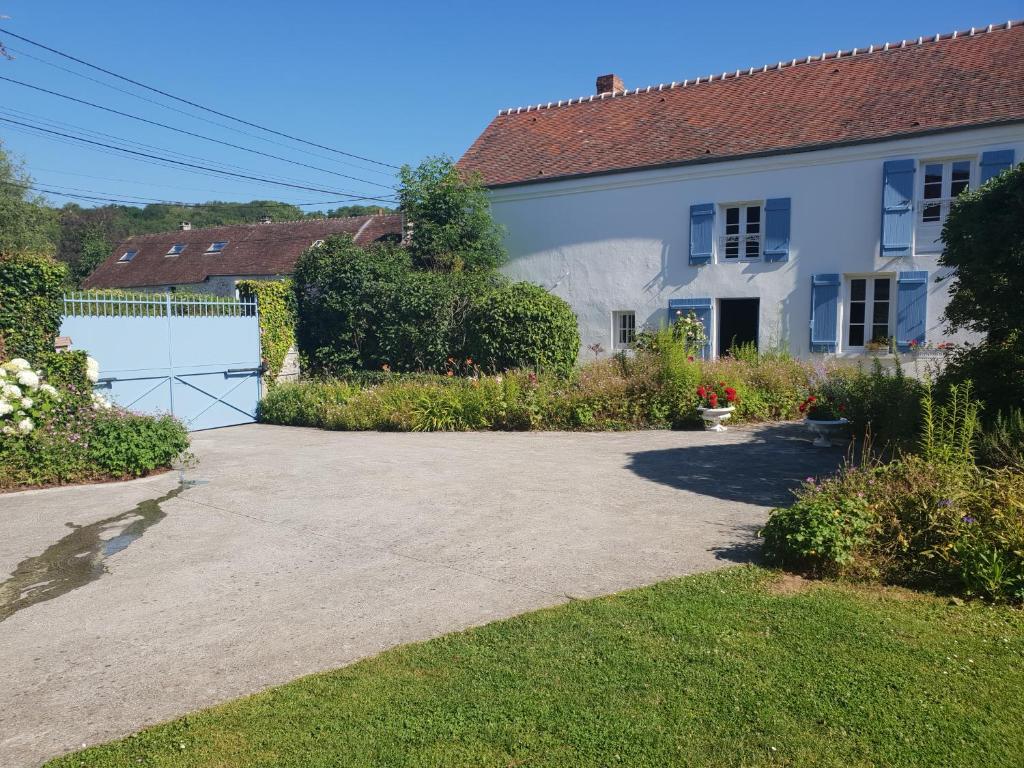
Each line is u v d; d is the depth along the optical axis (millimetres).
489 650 3945
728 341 17578
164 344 13578
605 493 7566
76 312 12266
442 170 19000
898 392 9555
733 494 7348
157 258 34562
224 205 63188
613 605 4492
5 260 10578
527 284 16375
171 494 8125
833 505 5246
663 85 20609
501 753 3031
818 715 3217
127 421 9477
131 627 4551
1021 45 15695
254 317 15266
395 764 2977
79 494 8164
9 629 4582
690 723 3189
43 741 3309
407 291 16312
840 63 18047
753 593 4648
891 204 14773
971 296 7023
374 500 7609
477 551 5785
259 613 4699
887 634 4008
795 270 15945
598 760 2961
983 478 5508
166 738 3240
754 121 17375
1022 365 7145
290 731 3248
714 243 16797
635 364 13102
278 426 14562
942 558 4812
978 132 13961
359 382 15375
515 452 10234
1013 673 3559
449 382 14148
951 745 2992
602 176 18078
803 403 11812
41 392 9047
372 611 4652
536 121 21828
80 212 53750
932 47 16969
